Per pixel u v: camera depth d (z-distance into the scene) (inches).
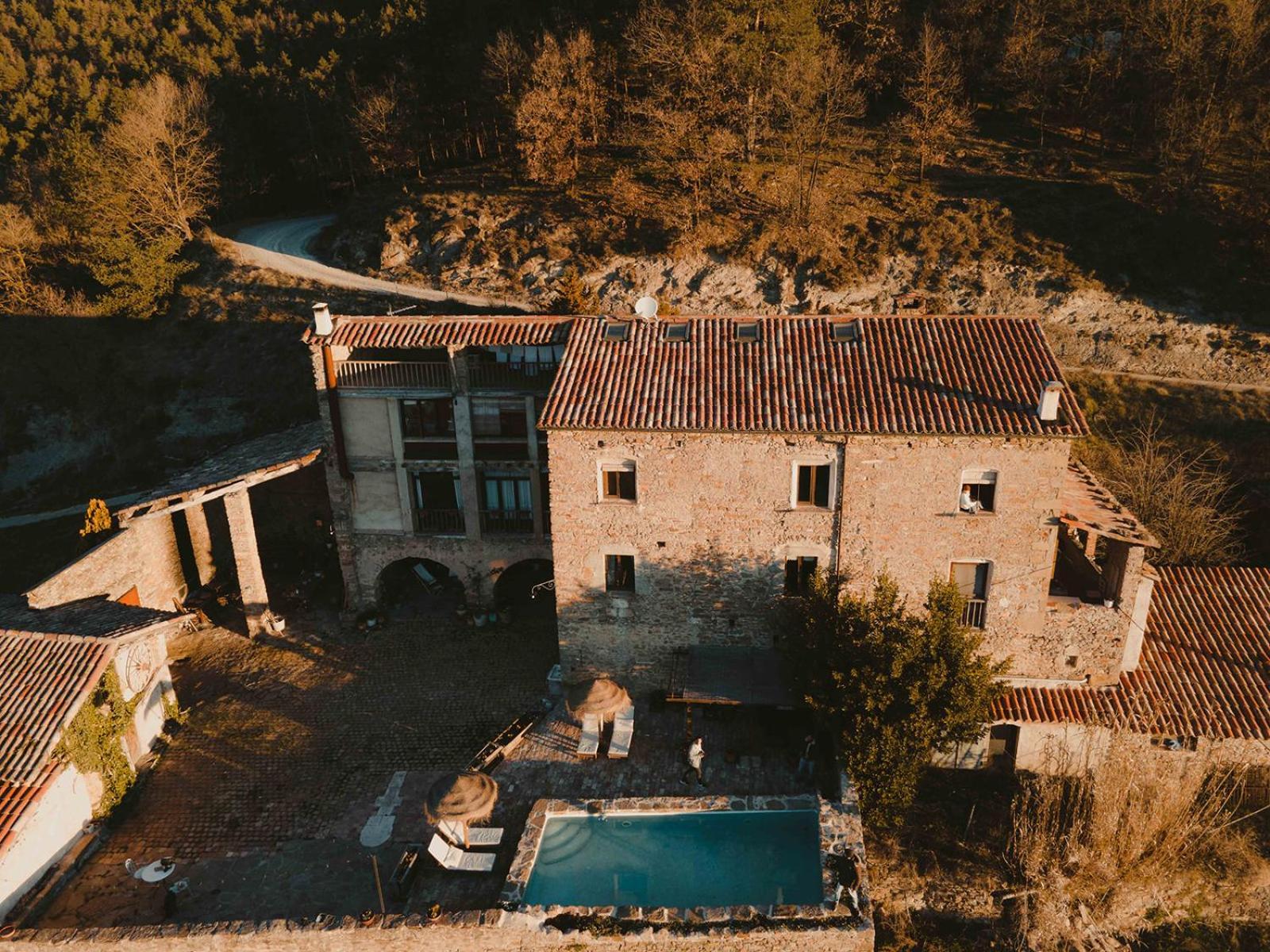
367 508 1429.6
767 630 1146.0
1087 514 1067.9
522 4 3380.9
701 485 1082.1
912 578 1094.4
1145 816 980.6
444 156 3275.1
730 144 2571.4
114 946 844.0
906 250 2293.3
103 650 1059.9
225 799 1100.5
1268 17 2691.9
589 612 1170.6
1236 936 983.6
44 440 2357.3
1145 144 2674.7
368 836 1018.1
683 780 1059.3
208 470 1529.3
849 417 1029.8
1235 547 1598.2
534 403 1339.8
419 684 1299.2
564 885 905.5
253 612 1419.8
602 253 2361.0
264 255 2758.4
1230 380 1999.3
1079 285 2165.4
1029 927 940.6
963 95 3029.0
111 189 2711.6
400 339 1316.4
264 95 3560.5
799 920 821.9
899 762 956.6
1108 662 1093.1
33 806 930.7
